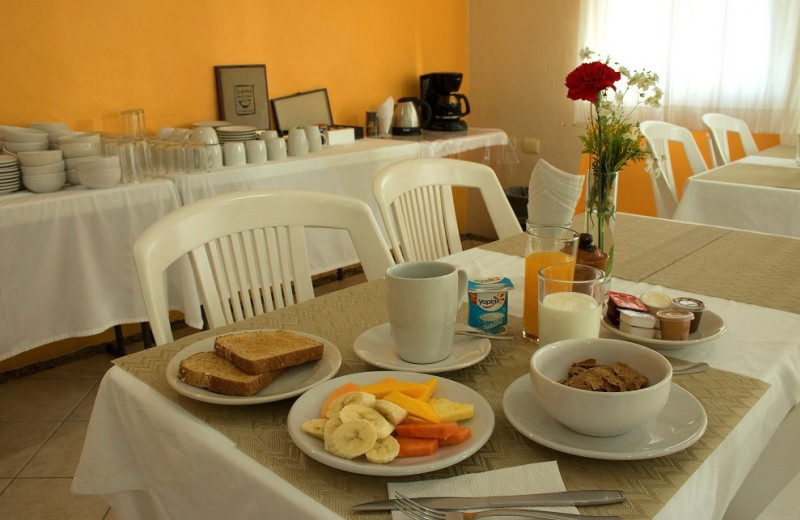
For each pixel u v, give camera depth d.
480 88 4.32
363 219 1.36
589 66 1.05
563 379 0.72
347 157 2.94
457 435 0.63
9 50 2.43
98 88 2.69
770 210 2.21
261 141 2.70
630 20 3.52
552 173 1.14
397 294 0.80
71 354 2.68
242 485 0.64
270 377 0.77
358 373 0.77
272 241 1.32
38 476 1.88
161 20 2.83
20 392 2.38
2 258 2.01
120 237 2.25
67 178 2.32
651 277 1.21
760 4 3.12
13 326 2.07
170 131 2.78
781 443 0.87
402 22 3.84
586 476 0.61
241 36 3.11
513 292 1.15
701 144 3.52
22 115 2.50
